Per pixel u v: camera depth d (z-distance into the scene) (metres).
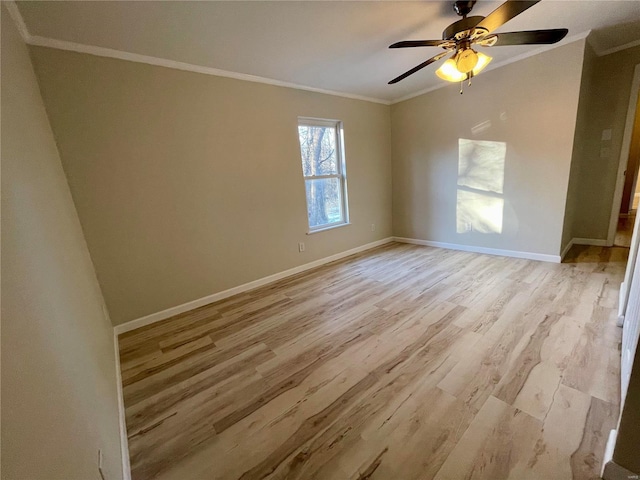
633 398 0.99
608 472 1.07
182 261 2.83
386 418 1.44
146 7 1.78
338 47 2.55
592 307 2.30
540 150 3.26
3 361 0.49
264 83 3.19
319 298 2.96
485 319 2.28
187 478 1.23
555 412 1.39
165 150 2.62
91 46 2.18
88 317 1.47
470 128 3.78
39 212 1.08
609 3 2.22
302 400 1.61
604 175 3.63
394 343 2.07
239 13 1.92
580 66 2.86
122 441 1.35
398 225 5.04
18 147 1.03
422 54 2.83
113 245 2.45
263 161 3.29
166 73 2.55
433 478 1.14
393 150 4.77
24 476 0.47
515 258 3.64
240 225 3.20
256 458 1.29
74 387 0.89
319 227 4.09
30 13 1.71
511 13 1.60
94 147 2.29
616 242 3.92
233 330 2.45
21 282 0.68
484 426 1.35
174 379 1.87
